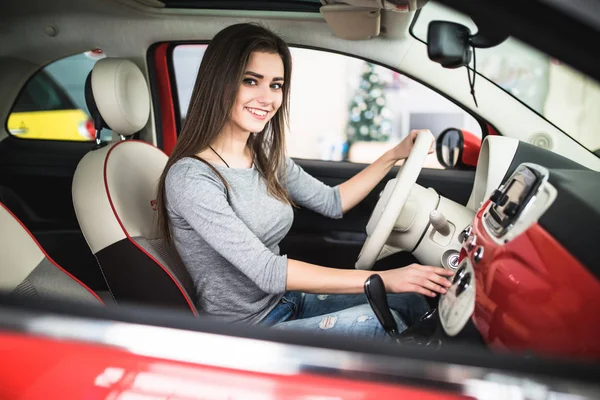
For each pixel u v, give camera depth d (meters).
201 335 0.76
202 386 0.74
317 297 1.69
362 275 1.35
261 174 1.60
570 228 0.81
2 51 2.20
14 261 1.16
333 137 4.49
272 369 0.73
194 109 1.49
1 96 2.33
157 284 1.43
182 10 1.97
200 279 1.51
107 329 0.79
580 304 0.72
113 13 2.02
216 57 1.46
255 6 1.91
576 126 1.78
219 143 1.52
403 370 0.70
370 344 0.72
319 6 1.84
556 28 0.63
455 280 1.08
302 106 4.50
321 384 0.71
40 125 2.47
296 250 2.07
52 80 2.47
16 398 0.80
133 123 1.69
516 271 0.84
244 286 1.51
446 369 0.68
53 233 2.18
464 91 1.85
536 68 1.74
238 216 1.50
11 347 0.80
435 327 1.13
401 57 1.85
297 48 1.93
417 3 1.40
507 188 1.07
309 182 1.84
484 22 0.69
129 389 0.76
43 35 2.12
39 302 0.83
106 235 1.43
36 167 2.36
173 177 1.43
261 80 1.48
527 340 0.76
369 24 1.66
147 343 0.77
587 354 0.69
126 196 1.50
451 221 1.55
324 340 0.74
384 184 2.08
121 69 1.64
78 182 1.47
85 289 1.22
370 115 4.34
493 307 0.86
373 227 1.57
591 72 0.63
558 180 0.95
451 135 1.98
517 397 0.65
